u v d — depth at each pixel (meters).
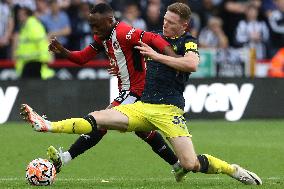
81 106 45.88
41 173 23.86
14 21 55.97
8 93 45.62
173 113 23.48
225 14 57.06
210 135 40.22
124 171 30.06
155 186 24.20
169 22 23.39
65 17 54.47
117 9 55.09
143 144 37.25
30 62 51.28
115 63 25.81
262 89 46.97
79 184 24.70
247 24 57.12
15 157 33.47
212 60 50.72
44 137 39.28
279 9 57.81
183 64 22.61
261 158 33.25
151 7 53.53
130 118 23.42
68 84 45.84
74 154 25.34
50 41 26.31
